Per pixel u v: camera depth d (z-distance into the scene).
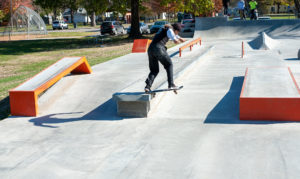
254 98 6.20
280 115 6.13
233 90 8.46
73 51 21.42
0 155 5.30
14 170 4.72
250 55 14.70
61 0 31.92
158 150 5.10
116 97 6.79
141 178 4.24
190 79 10.09
